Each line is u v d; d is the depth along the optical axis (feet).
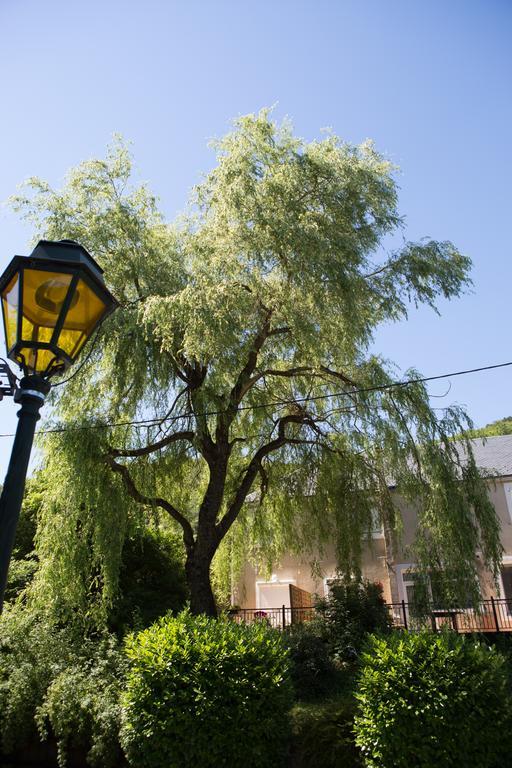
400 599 47.16
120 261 36.45
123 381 34.68
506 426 95.25
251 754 21.62
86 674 27.78
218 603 48.11
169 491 40.22
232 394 36.29
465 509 31.32
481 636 30.37
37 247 11.30
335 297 33.60
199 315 30.71
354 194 36.27
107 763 23.73
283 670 24.16
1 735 27.37
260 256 33.60
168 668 22.77
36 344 10.50
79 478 31.81
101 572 32.68
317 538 44.11
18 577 38.96
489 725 20.58
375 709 21.52
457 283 36.40
